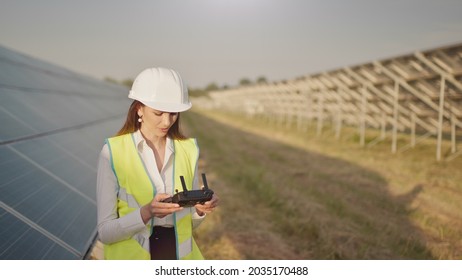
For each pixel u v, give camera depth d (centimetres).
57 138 620
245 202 832
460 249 627
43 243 327
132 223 204
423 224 732
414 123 1684
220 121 3884
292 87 2758
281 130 2731
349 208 821
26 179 404
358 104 2081
